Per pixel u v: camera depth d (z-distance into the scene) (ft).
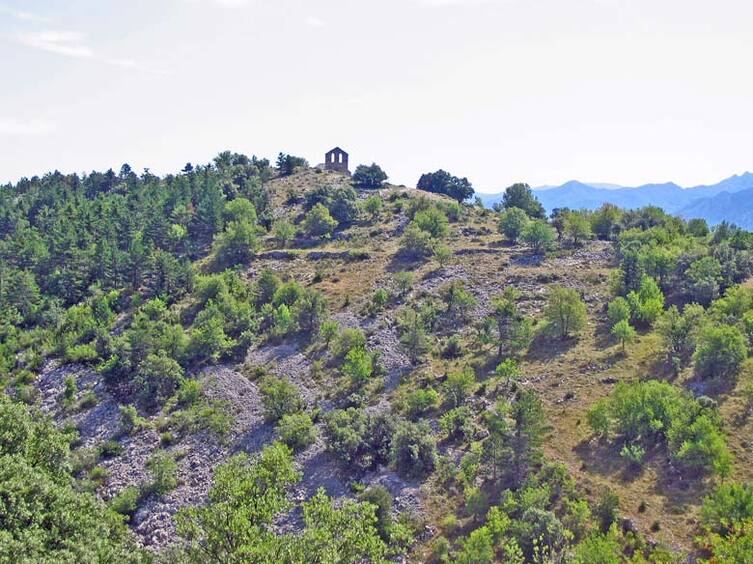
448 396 260.42
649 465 203.82
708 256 343.26
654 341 282.15
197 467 246.06
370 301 360.07
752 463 196.75
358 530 119.44
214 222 497.87
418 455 225.56
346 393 279.90
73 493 132.98
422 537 196.44
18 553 103.50
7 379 326.44
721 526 166.81
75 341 351.67
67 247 452.35
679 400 220.23
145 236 471.21
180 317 366.02
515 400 252.01
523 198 565.53
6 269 429.38
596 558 153.48
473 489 203.31
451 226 484.33
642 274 330.13
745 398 229.45
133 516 224.33
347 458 232.32
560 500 193.16
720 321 278.67
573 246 423.64
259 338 339.16
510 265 391.45
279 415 267.18
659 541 171.32
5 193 647.97
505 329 298.35
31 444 146.00
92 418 287.48
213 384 297.74
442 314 337.31
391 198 567.59
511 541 166.61
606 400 229.04
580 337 297.53
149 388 296.71
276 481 131.95
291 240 474.90
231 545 112.27
